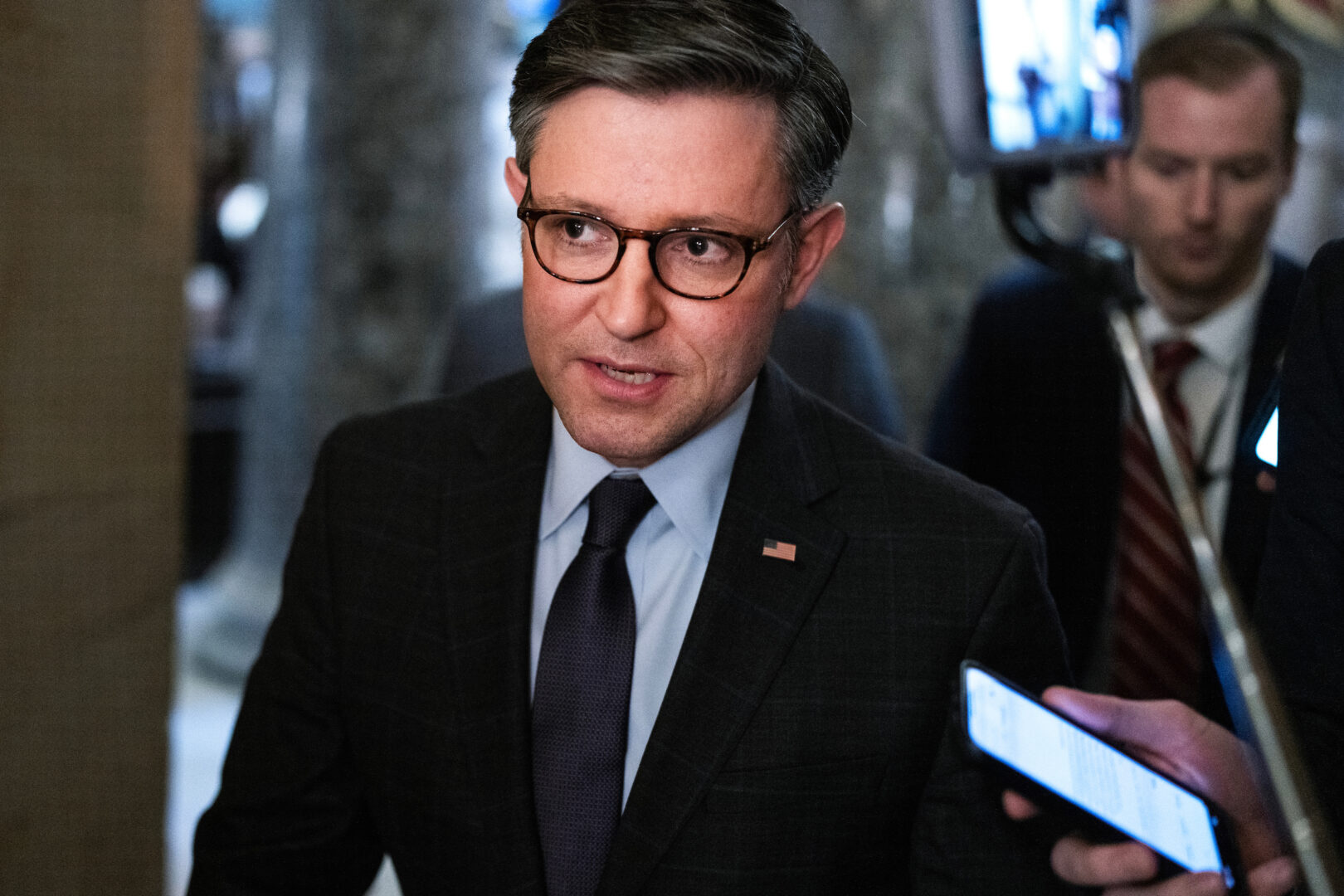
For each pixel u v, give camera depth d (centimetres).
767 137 84
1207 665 121
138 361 93
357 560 106
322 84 370
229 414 528
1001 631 97
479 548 103
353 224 371
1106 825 85
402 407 115
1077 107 85
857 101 350
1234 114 131
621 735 97
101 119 90
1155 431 71
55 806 93
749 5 84
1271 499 115
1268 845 96
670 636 99
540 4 370
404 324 371
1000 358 163
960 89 81
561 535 103
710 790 94
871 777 96
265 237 402
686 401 87
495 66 371
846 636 97
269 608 398
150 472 94
